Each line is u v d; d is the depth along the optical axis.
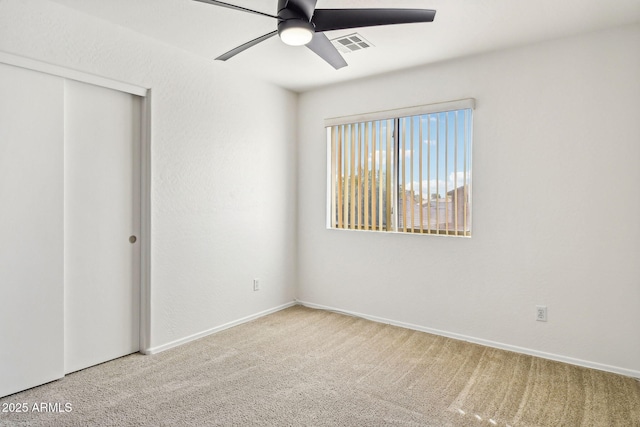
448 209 3.30
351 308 3.89
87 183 2.58
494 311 3.08
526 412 2.13
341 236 3.94
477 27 2.60
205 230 3.27
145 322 2.88
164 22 2.56
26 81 2.24
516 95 2.95
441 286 3.34
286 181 4.12
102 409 2.12
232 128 3.49
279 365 2.71
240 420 2.04
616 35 2.59
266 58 3.21
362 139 3.80
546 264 2.87
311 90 4.11
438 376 2.56
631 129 2.56
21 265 2.24
